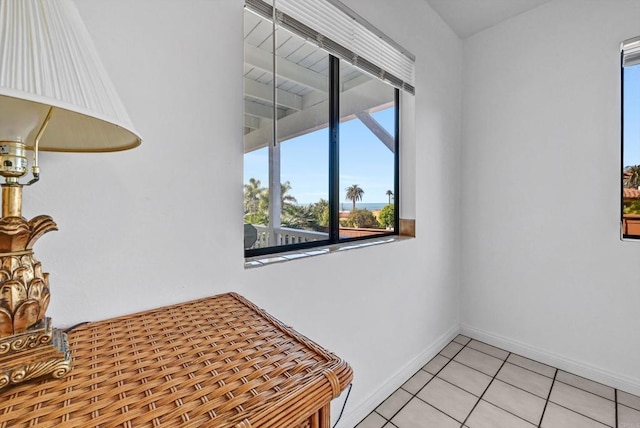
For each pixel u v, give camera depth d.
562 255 1.86
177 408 0.41
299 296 1.17
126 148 0.57
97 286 0.71
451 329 2.25
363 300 1.47
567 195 1.83
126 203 0.75
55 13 0.41
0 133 0.43
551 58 1.86
